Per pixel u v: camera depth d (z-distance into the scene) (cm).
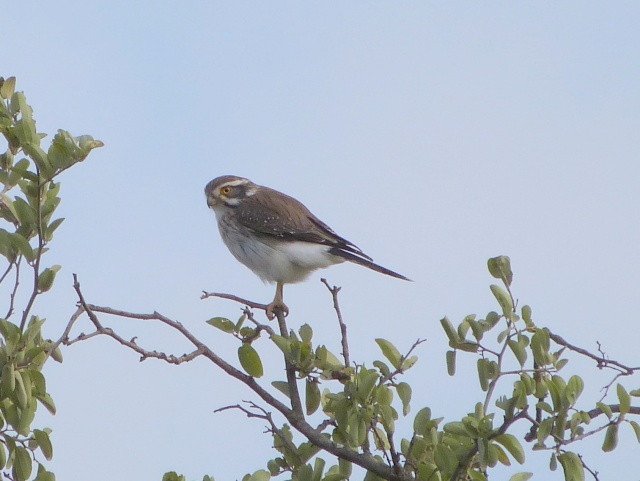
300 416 1054
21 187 1068
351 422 953
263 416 1030
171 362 1016
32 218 1048
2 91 1069
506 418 895
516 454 903
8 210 1087
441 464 948
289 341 1055
